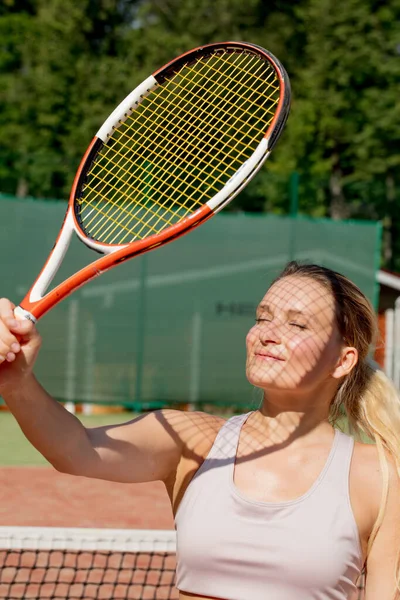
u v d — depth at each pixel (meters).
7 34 28.64
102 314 12.38
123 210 2.80
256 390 3.05
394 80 28.62
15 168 15.27
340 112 28.52
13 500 7.70
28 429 2.05
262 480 2.10
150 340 12.52
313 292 2.21
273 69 2.72
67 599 4.70
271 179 21.48
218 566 2.03
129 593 5.07
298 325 2.17
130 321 12.46
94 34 29.30
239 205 21.84
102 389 12.39
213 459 2.15
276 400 2.20
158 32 28.11
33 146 26.58
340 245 12.80
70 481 8.67
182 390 12.57
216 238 12.65
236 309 12.66
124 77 27.05
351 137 28.41
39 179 15.36
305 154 28.12
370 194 29.30
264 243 12.70
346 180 28.94
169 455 2.24
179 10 29.89
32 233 12.20
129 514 7.35
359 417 2.38
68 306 12.28
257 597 1.99
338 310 2.22
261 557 1.99
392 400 2.37
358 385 2.38
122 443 2.18
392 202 29.38
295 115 27.81
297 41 30.34
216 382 12.62
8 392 2.01
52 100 26.55
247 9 29.94
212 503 2.07
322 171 27.39
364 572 2.37
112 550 4.36
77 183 2.79
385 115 28.17
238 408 12.98
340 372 2.21
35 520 6.97
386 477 2.09
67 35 27.59
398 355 11.88
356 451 2.16
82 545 4.03
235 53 2.88
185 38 27.86
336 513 2.03
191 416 2.28
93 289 12.37
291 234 12.71
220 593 2.02
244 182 2.51
